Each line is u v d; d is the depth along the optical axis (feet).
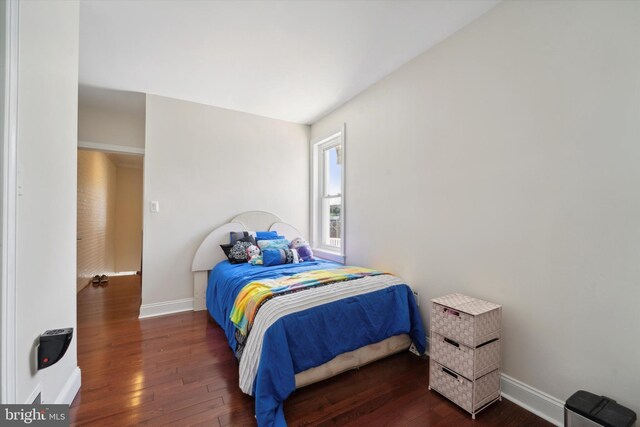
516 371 5.53
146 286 10.07
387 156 8.91
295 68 8.41
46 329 4.25
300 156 13.37
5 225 3.09
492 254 5.98
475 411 5.09
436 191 7.26
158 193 10.26
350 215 10.62
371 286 6.97
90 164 15.28
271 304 5.80
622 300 4.25
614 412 3.92
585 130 4.65
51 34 4.39
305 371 5.74
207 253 10.87
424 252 7.61
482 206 6.18
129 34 6.75
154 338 8.23
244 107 11.41
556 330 4.98
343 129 11.00
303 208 13.39
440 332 5.76
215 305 9.04
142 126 11.72
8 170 3.13
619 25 4.30
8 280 3.13
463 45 6.61
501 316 5.73
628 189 4.21
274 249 10.03
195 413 5.07
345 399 5.52
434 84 7.32
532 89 5.33
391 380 6.19
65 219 5.08
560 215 4.94
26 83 3.64
